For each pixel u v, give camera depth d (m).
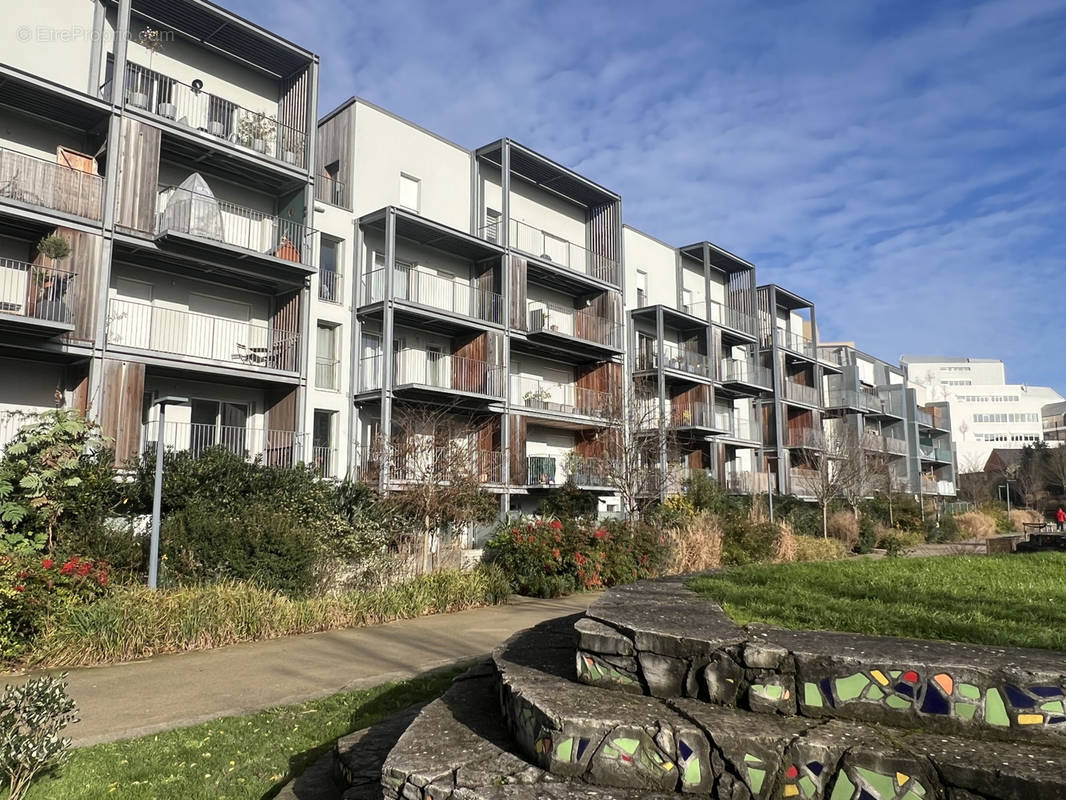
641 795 3.39
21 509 12.23
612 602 5.12
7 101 16.80
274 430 20.25
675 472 28.70
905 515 39.41
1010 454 93.06
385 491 18.61
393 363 22.50
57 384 17.42
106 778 5.40
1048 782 2.79
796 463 42.50
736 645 3.80
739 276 40.91
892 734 3.30
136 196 17.59
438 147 25.88
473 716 4.63
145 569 12.50
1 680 8.48
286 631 11.16
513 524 17.88
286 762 5.78
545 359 30.16
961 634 4.28
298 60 21.33
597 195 31.23
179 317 19.61
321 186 23.52
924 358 132.12
